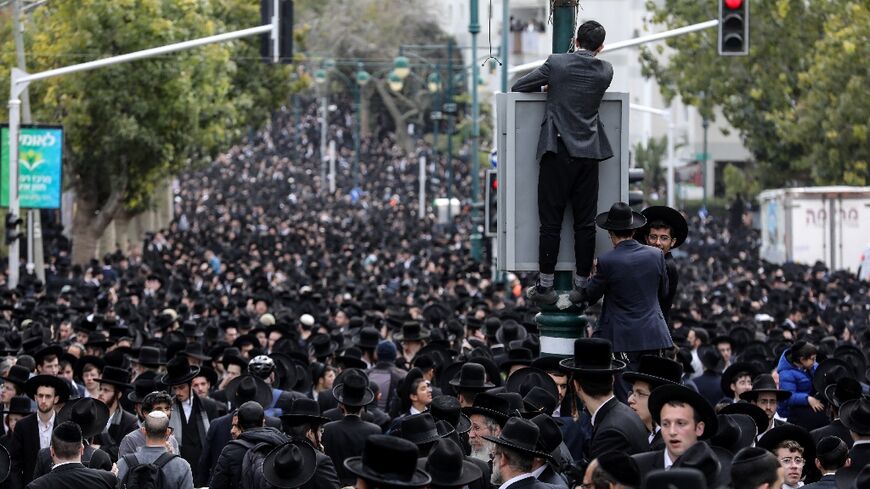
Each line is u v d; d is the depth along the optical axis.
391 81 69.06
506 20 39.44
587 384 12.08
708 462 9.95
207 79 56.25
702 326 28.81
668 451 10.88
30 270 45.38
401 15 125.50
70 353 21.30
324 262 61.06
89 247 56.97
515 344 21.12
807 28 64.50
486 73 109.62
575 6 14.06
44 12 53.78
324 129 124.00
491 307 36.94
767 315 34.94
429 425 12.83
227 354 21.02
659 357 12.46
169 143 55.59
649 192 99.25
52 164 40.81
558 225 13.52
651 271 13.21
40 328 26.98
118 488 14.15
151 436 14.71
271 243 70.81
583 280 13.67
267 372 19.81
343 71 130.88
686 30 31.27
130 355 23.58
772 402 16.97
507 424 11.58
